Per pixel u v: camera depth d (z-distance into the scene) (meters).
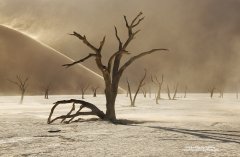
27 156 9.34
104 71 18.81
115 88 19.19
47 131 14.59
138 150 9.80
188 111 29.31
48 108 34.88
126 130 14.57
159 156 8.91
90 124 17.05
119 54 19.22
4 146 11.05
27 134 13.73
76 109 33.00
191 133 13.45
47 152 9.81
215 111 29.02
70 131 14.56
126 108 33.88
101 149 10.09
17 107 37.25
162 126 16.25
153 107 35.56
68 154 9.44
